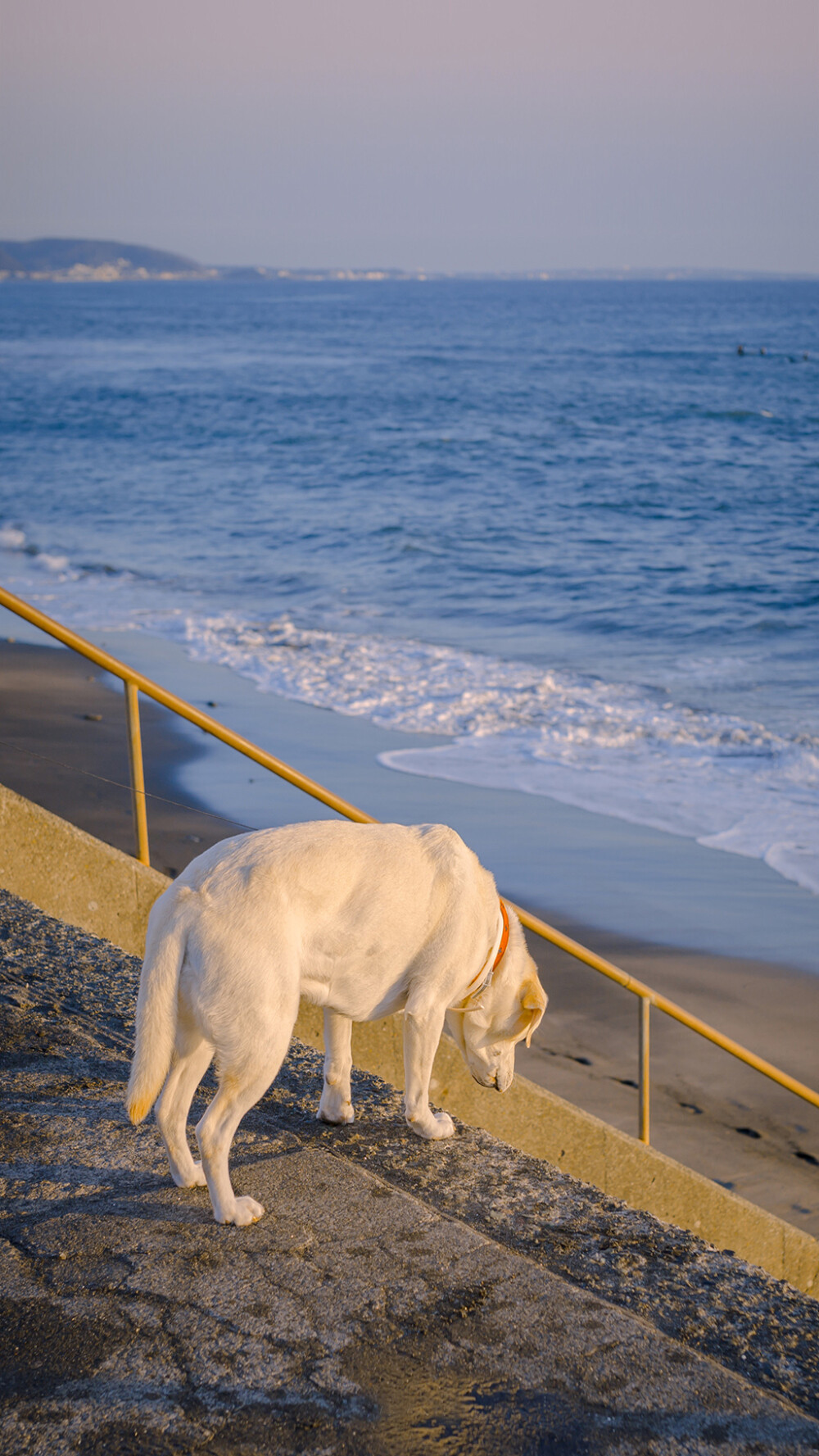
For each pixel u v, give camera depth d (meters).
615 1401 2.66
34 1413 2.54
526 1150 4.93
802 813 11.74
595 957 5.02
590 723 14.35
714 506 29.52
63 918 5.16
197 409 50.88
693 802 11.99
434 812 11.51
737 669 16.70
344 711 14.59
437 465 36.50
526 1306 2.96
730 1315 3.04
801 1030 8.20
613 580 22.08
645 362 77.50
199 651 17.22
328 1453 2.47
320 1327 2.84
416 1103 3.81
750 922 9.61
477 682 15.98
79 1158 3.52
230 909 3.17
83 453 39.00
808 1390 2.77
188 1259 3.07
